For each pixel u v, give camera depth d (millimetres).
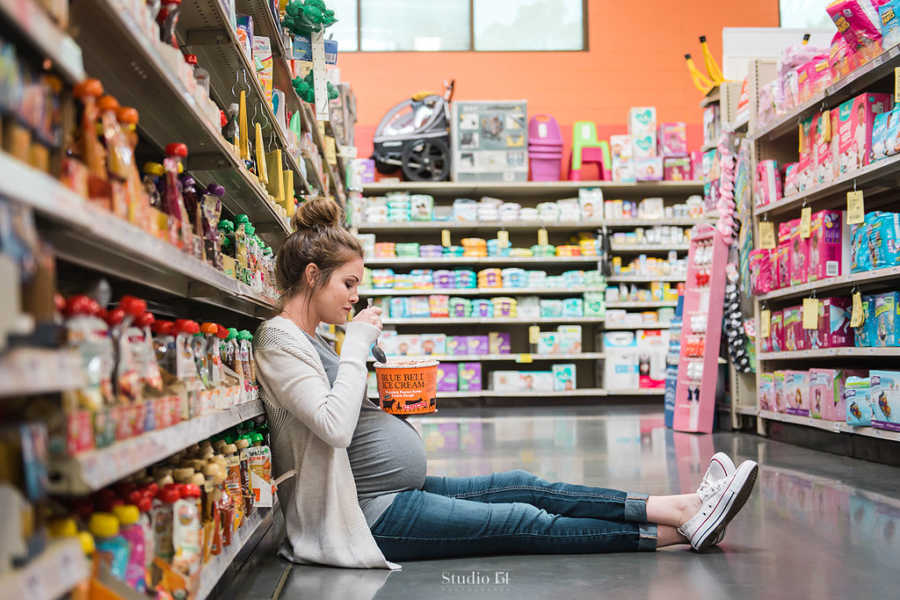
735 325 5633
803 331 4730
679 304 6203
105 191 1174
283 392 2045
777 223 5562
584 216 8711
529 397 9008
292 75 3486
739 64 7129
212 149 2234
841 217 4406
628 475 3607
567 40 9367
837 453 4312
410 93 9234
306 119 4004
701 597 1771
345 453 2113
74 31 1188
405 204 8703
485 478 2295
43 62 1065
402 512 2111
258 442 2221
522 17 9344
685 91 9336
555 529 2154
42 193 874
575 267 9234
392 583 1920
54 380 884
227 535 1841
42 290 936
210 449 1833
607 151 8867
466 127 8672
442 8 9320
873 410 3816
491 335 8812
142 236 1266
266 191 2738
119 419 1188
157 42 1503
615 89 9320
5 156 804
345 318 2238
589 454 4414
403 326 9148
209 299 2275
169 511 1454
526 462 4090
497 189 8883
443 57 9266
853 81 4066
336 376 2162
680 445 4828
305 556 2096
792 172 4945
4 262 804
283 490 2227
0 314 792
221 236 2172
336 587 1884
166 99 1829
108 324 1251
